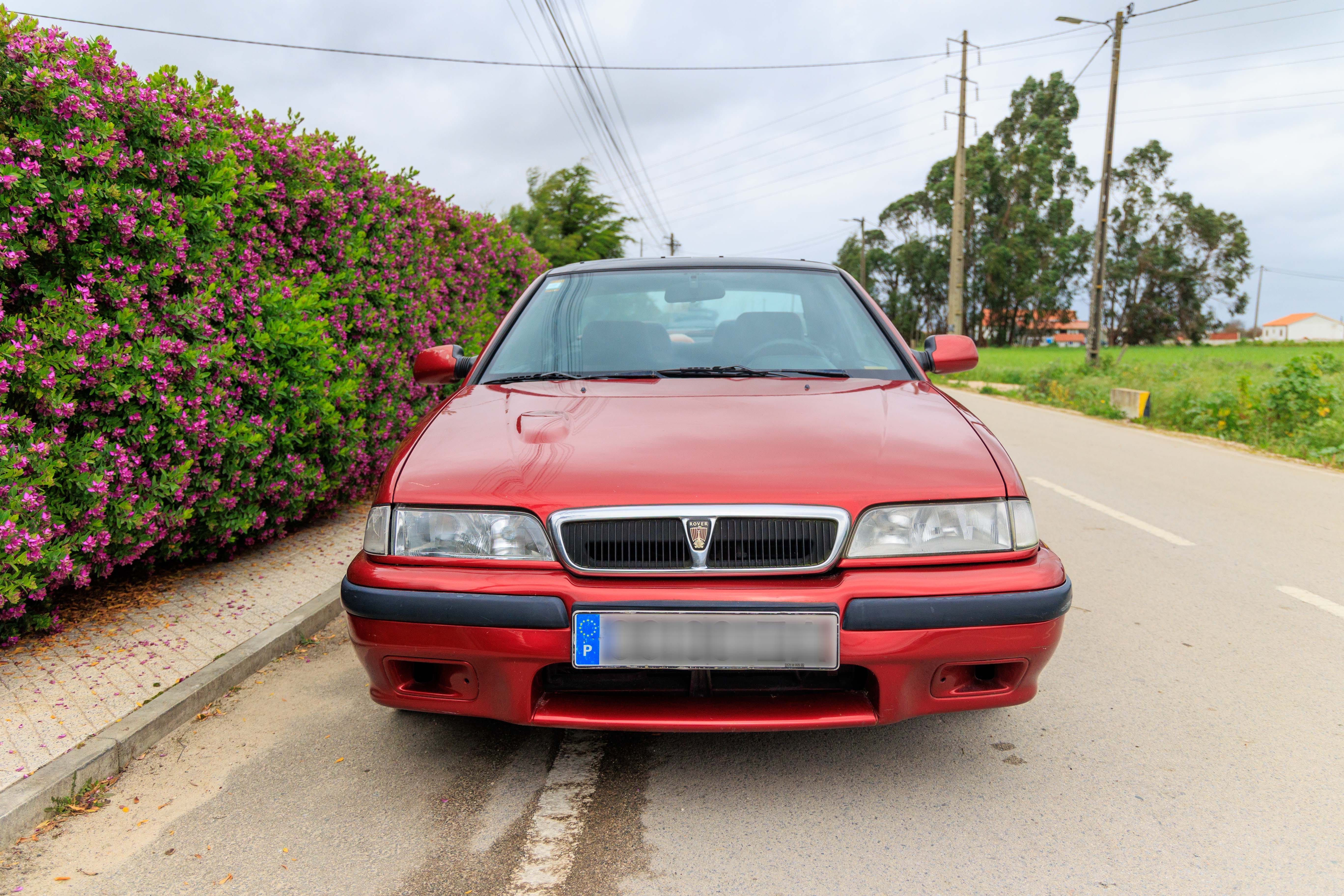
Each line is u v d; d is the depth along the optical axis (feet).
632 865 6.40
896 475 6.98
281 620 11.39
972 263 241.14
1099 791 7.52
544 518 6.75
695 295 10.96
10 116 9.84
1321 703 9.41
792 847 6.64
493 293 27.86
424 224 20.54
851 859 6.48
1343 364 51.57
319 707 9.29
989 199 239.09
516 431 7.82
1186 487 23.06
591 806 7.26
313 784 7.64
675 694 7.02
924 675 6.72
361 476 18.35
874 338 10.36
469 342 23.80
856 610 6.51
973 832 6.86
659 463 7.03
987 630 6.61
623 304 10.84
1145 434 35.81
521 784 7.64
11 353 9.52
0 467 9.25
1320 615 12.49
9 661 9.90
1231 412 35.76
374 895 6.04
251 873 6.31
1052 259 232.94
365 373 17.38
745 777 7.78
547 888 6.12
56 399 9.94
